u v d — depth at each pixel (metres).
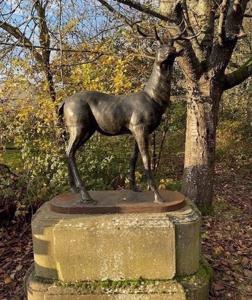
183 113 8.51
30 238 5.41
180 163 9.08
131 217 3.43
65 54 6.21
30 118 5.92
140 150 3.56
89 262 3.41
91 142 6.38
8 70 5.77
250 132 11.77
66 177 5.92
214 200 6.88
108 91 5.77
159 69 3.51
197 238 3.55
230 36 5.69
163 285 3.37
